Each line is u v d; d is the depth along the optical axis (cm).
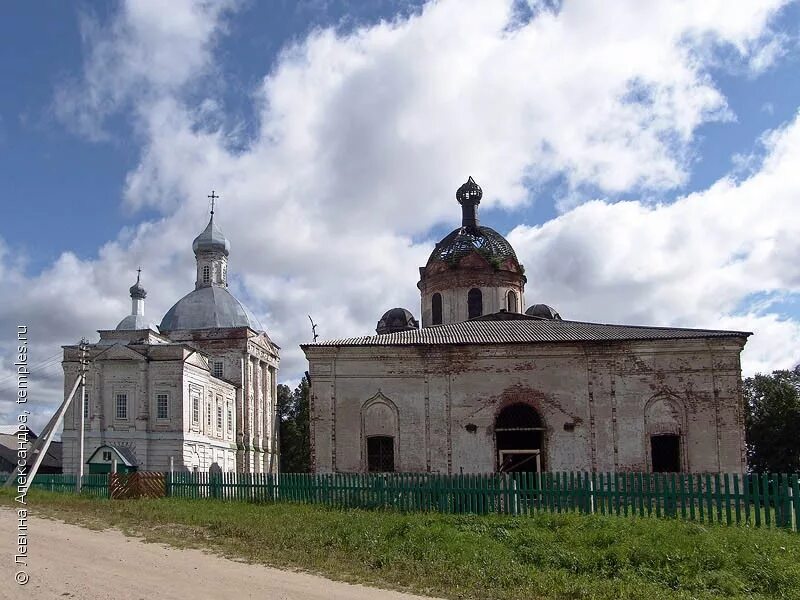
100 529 1827
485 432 2742
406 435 2762
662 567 1362
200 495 2689
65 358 5181
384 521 1834
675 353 2722
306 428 8138
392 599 1155
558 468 2688
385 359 2809
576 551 1466
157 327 6838
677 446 2688
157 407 5138
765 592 1260
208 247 7212
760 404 5325
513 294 4081
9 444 6225
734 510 1961
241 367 6600
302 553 1462
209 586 1184
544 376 2755
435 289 4100
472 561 1405
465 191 4422
